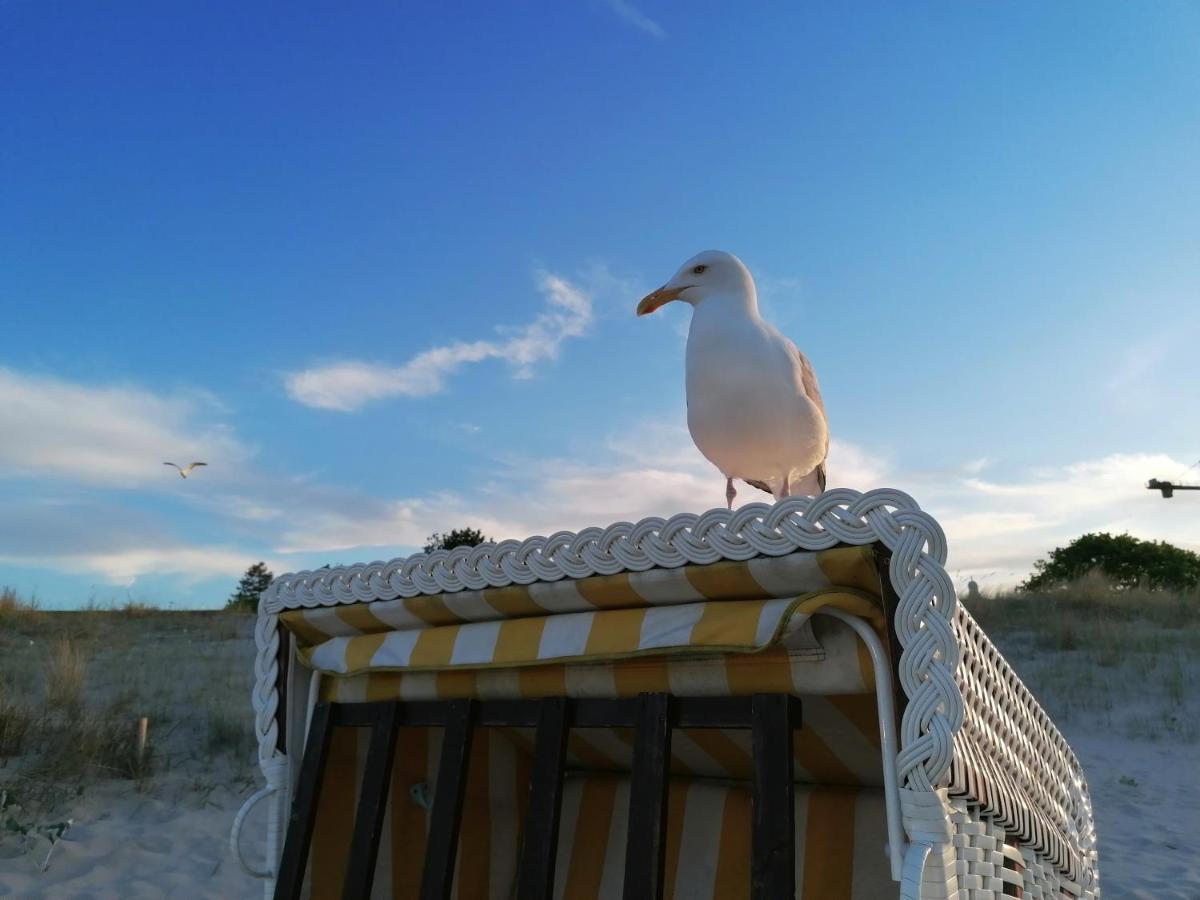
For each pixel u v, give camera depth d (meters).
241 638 3.69
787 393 0.85
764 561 0.52
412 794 0.83
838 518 0.50
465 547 0.65
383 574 0.70
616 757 0.92
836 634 0.54
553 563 0.61
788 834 0.52
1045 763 0.75
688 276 0.93
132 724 2.00
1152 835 1.75
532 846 0.61
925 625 0.47
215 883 1.36
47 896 1.27
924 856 0.46
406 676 0.73
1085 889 0.83
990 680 0.64
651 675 0.60
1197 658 3.04
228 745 2.03
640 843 0.56
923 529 0.48
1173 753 2.29
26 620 3.78
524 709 0.67
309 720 0.77
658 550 0.56
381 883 0.80
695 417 0.88
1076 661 3.12
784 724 0.54
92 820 1.57
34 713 1.98
